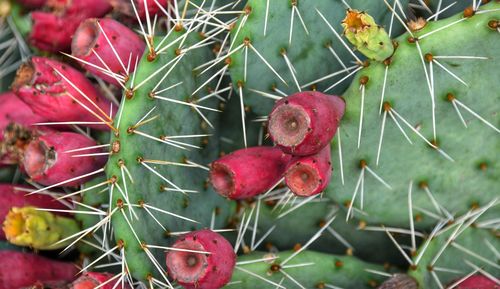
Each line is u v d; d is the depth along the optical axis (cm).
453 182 72
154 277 69
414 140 69
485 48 67
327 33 72
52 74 70
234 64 71
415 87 67
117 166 67
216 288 66
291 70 72
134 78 68
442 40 66
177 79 71
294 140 63
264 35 70
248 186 67
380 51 65
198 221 73
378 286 72
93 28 72
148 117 68
